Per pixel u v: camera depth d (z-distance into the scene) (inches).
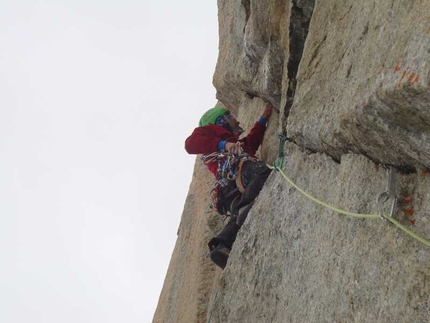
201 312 231.0
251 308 157.2
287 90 173.3
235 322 162.2
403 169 103.9
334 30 144.3
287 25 180.9
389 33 104.8
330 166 135.8
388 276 100.7
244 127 251.9
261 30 209.0
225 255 186.1
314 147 145.9
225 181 194.9
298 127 145.2
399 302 96.3
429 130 90.2
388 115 96.0
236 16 259.3
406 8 101.1
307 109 143.8
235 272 171.0
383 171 109.7
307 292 129.3
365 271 107.6
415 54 88.6
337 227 122.4
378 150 107.1
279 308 142.5
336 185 127.9
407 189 101.4
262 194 174.9
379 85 95.7
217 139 200.2
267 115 218.2
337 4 147.9
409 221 99.0
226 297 171.9
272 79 202.1
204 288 239.3
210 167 202.1
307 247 135.6
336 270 117.9
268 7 199.2
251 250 166.4
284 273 145.0
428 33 87.2
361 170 117.4
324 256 125.0
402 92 88.3
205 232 263.0
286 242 148.1
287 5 188.7
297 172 155.9
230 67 259.1
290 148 167.2
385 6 112.0
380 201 103.9
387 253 102.6
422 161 96.6
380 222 107.0
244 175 190.2
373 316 102.2
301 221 143.0
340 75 128.4
